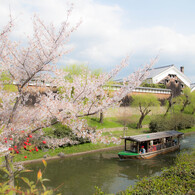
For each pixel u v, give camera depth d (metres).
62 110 6.14
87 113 6.50
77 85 6.79
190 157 11.77
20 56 6.51
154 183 7.67
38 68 6.36
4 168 3.75
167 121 26.61
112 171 13.61
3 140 5.18
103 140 6.27
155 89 32.97
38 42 6.34
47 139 7.19
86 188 10.83
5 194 2.76
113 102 6.53
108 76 6.92
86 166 14.51
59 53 6.41
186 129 29.69
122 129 24.88
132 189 7.70
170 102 31.34
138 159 16.44
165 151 18.66
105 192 10.30
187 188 7.11
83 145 18.84
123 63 6.84
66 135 17.17
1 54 6.28
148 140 17.47
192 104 31.73
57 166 14.26
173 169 9.17
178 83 41.12
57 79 6.96
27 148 4.75
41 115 5.93
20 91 6.50
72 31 6.34
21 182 10.93
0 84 6.71
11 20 5.83
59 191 10.31
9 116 6.10
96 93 6.72
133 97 27.50
